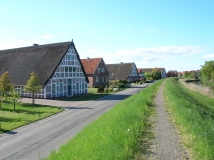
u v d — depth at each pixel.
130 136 8.02
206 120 10.88
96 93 44.69
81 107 26.41
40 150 11.52
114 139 7.44
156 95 27.84
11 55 44.88
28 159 10.32
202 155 6.58
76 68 41.81
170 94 24.12
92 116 20.56
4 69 42.19
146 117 12.97
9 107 25.75
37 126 16.97
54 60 37.84
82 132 10.23
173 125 11.03
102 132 8.53
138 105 15.47
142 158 6.65
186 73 138.12
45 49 41.34
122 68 85.12
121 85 59.72
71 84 40.56
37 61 39.59
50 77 35.50
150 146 7.82
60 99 34.53
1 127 16.42
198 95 40.53
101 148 6.68
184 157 6.79
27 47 44.88
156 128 10.43
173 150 7.41
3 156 10.82
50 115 21.38
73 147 7.42
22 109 24.58
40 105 27.72
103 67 63.84
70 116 20.86
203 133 7.76
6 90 27.58
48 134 14.61
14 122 18.12
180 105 14.98
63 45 40.00
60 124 17.50
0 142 13.07
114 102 30.61
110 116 12.31
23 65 40.53
